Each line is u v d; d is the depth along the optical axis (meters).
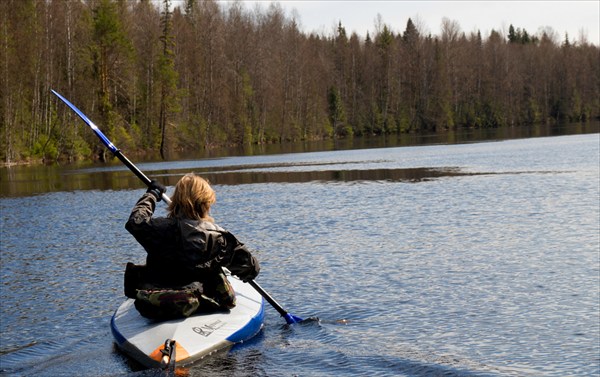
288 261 9.88
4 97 45.81
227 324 5.70
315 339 6.05
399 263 9.48
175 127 60.78
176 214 5.55
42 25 52.69
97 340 6.34
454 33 108.81
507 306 7.16
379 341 6.01
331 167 29.75
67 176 31.89
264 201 17.83
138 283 5.72
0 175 34.44
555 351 5.73
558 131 63.81
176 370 5.14
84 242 12.56
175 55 64.56
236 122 71.31
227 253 5.71
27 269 10.26
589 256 9.39
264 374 5.11
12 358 5.97
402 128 95.44
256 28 86.56
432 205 15.49
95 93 54.00
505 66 105.81
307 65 84.44
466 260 9.52
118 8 65.00
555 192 16.66
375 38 113.25
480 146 42.62
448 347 5.86
